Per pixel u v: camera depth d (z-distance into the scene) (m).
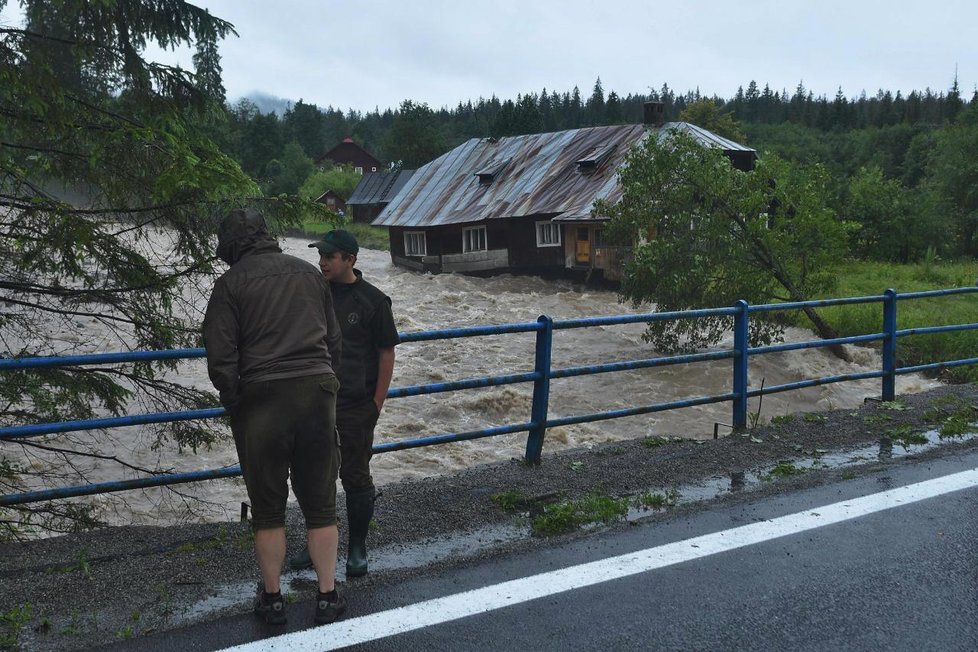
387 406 14.26
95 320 7.26
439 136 85.00
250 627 3.22
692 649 3.09
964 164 40.81
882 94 171.50
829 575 3.75
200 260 7.21
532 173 36.25
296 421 3.15
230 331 3.13
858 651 3.08
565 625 3.27
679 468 5.55
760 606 3.44
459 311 26.39
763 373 16.80
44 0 6.89
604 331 22.12
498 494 4.90
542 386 5.69
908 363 17.52
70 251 6.46
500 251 35.03
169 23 7.45
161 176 6.39
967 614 3.37
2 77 6.12
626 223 18.59
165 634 3.15
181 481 4.46
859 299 7.57
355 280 3.94
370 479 3.87
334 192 89.88
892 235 35.94
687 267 17.81
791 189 18.58
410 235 40.06
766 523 4.43
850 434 6.43
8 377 6.80
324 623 3.26
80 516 7.17
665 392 15.49
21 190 6.54
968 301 23.02
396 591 3.58
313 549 3.29
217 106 7.77
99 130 6.91
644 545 4.13
